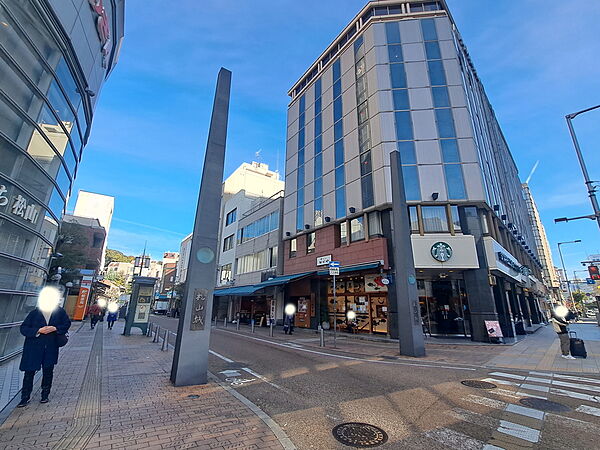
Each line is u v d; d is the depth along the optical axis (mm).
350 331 18703
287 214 25922
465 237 16031
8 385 5910
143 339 14391
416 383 6902
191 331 6492
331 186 21609
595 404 5426
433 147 17750
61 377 6680
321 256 21109
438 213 16828
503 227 21609
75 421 4207
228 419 4453
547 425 4473
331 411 5031
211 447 3582
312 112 25484
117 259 108812
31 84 7430
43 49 7770
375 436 4066
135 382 6395
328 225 21172
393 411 5043
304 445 3775
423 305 18141
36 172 7961
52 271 26828
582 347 10180
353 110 21109
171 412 4680
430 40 20094
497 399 5719
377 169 18172
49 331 5008
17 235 7535
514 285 22797
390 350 12250
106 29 10531
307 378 7316
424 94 18875
